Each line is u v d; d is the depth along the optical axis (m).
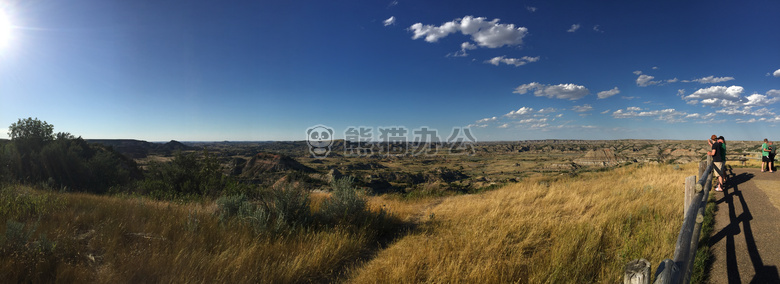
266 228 6.20
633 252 4.54
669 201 7.49
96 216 6.41
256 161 74.69
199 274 4.07
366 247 6.38
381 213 7.98
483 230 6.11
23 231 4.88
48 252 4.30
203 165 16.08
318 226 7.07
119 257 4.39
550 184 13.98
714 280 3.73
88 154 22.19
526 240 5.42
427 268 4.61
